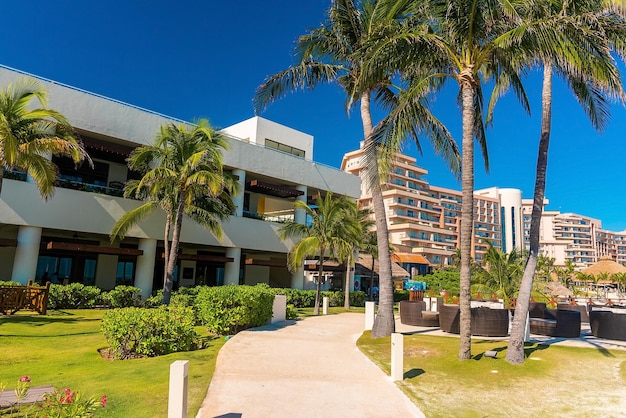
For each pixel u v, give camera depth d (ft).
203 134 67.46
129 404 20.86
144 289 76.54
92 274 85.97
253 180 99.91
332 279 137.49
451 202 360.07
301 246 77.82
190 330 35.60
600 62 27.86
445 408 22.70
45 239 80.12
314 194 116.67
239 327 47.47
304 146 117.50
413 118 33.96
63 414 16.05
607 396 25.59
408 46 31.76
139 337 32.42
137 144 77.05
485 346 38.06
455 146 40.86
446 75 34.53
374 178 32.83
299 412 20.84
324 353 35.55
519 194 439.22
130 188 70.54
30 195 65.00
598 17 27.99
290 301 92.84
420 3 35.65
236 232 90.74
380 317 43.68
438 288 187.52
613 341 45.01
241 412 20.40
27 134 46.60
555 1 32.22
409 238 280.72
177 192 67.15
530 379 28.78
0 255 75.41
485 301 77.82
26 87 50.11
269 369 28.96
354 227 85.76
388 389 25.59
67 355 32.19
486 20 31.78
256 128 105.60
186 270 101.60
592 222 496.23
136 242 88.69
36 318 50.67
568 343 42.37
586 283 262.06
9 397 19.39
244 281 113.60
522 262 89.76
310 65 48.80
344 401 22.88
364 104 47.62
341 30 46.55
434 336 44.50
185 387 18.84
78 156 49.44
